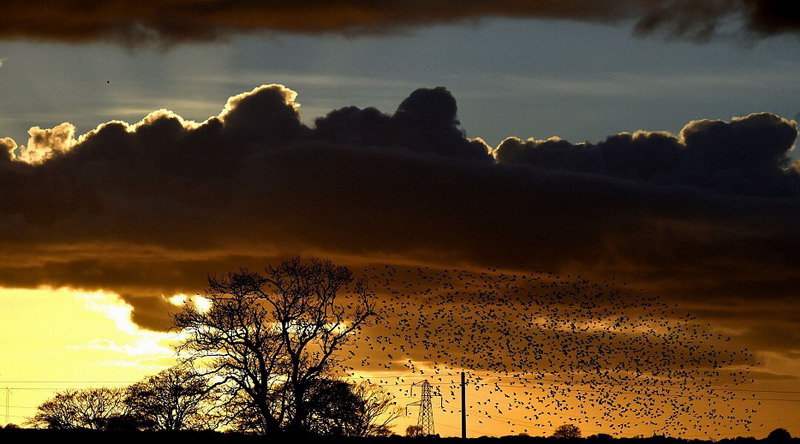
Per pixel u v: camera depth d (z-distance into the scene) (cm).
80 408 15312
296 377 10500
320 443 10525
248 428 10569
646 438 15462
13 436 12125
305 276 10869
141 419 11600
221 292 10844
